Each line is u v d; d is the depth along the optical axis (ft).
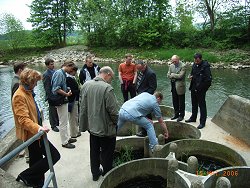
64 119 14.73
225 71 54.39
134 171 12.04
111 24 97.55
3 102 35.29
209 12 83.56
